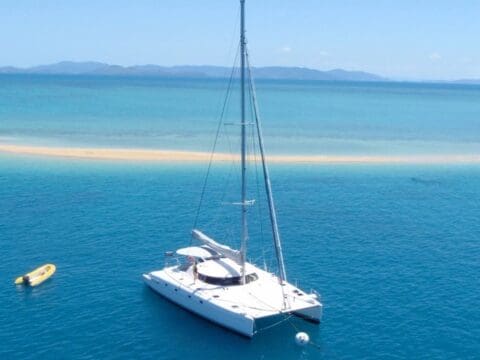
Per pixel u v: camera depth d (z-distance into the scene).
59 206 51.28
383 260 39.41
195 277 31.72
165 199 54.97
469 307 31.92
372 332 28.98
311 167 73.81
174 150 82.19
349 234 45.47
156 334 28.45
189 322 29.77
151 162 73.25
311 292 33.09
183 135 97.44
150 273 33.44
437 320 30.31
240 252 31.44
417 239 44.56
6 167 67.88
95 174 65.56
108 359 26.12
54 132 97.31
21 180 61.62
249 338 27.86
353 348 27.48
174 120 119.44
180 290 30.80
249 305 28.75
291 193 59.44
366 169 74.12
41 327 28.78
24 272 35.78
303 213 51.59
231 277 30.98
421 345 27.77
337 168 73.94
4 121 111.06
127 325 29.28
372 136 105.00
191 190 59.06
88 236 42.97
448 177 71.00
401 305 32.06
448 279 36.06
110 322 29.53
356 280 35.62
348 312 31.12
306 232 45.78
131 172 67.12
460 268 38.12
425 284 35.16
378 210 53.56
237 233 45.22
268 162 75.88
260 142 33.44
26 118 117.19
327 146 91.12
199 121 118.50
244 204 31.23
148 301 32.06
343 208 53.84
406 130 116.12
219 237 44.03
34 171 66.25
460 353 27.08
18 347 26.83
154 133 99.25
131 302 31.88
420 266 38.34
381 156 83.81
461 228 48.09
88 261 37.88
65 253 39.25
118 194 56.44
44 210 49.81
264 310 28.20
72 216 48.16
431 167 77.12
